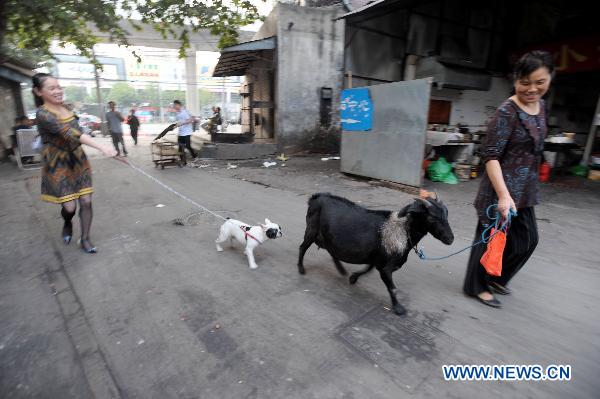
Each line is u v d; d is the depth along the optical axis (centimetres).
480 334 276
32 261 403
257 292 338
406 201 663
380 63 1147
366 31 1095
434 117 1116
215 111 1908
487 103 1220
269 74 1405
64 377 231
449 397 215
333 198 346
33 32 927
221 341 265
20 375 233
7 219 554
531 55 261
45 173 396
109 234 488
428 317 298
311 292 338
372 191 742
